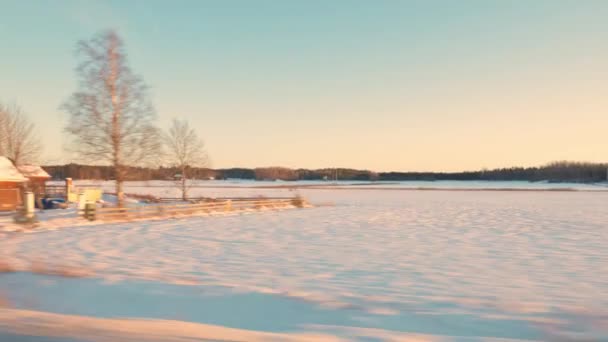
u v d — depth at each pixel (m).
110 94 27.03
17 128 38.66
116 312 7.45
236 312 7.51
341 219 26.86
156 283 9.30
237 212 31.58
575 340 6.26
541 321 7.14
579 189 82.81
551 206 39.06
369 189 88.75
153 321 6.41
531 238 18.22
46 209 27.80
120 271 10.77
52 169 47.28
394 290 9.30
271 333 6.01
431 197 57.38
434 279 10.44
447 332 6.65
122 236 17.92
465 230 21.14
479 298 8.63
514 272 11.31
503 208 36.84
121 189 27.56
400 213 31.75
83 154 26.81
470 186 112.06
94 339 5.24
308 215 29.86
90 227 21.05
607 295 8.96
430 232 20.28
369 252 14.50
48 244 15.38
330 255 13.87
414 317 7.34
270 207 35.66
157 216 26.31
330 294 8.86
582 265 12.34
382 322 7.07
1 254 13.21
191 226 22.23
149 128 28.09
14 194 28.45
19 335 5.33
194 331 5.80
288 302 8.09
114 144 26.91
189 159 45.66
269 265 12.10
